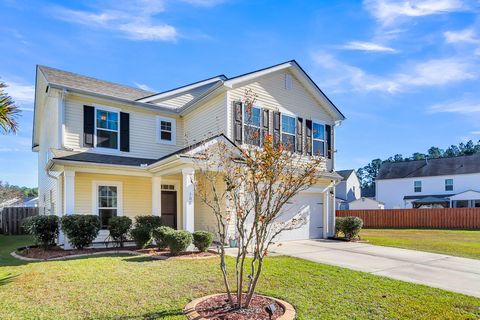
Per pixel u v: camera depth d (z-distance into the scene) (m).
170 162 10.69
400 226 26.41
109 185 12.77
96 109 12.83
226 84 12.19
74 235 10.27
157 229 9.95
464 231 21.25
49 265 7.88
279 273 7.19
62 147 11.88
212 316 4.53
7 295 5.53
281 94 14.05
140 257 8.95
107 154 12.86
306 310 4.88
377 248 11.84
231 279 6.60
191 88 16.08
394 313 4.87
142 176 13.00
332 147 15.81
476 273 7.84
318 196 15.02
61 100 12.04
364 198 38.59
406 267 8.41
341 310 4.94
